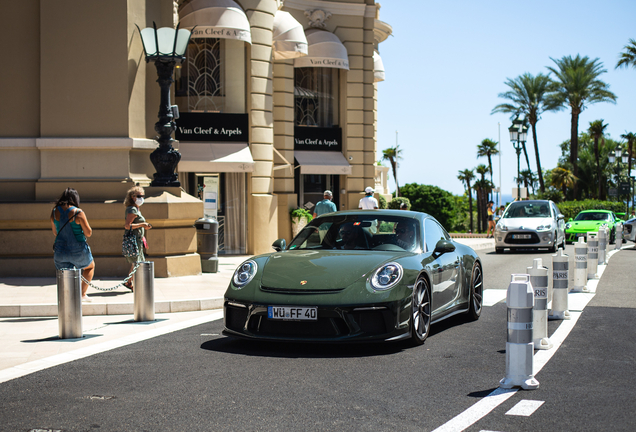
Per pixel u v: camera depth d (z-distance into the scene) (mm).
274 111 20594
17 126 12453
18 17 12406
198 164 17031
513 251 21125
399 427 4020
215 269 13031
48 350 6543
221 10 16828
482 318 8266
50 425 4137
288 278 6266
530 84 51531
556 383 5031
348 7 22578
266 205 18016
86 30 12258
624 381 5086
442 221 95562
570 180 61438
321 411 4348
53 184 12242
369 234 7293
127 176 12391
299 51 19266
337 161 22297
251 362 5793
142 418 4246
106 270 11930
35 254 11984
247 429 4004
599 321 7777
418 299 6480
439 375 5289
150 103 13094
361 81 22828
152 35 11602
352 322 5934
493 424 4062
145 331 7508
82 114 12305
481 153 92562
